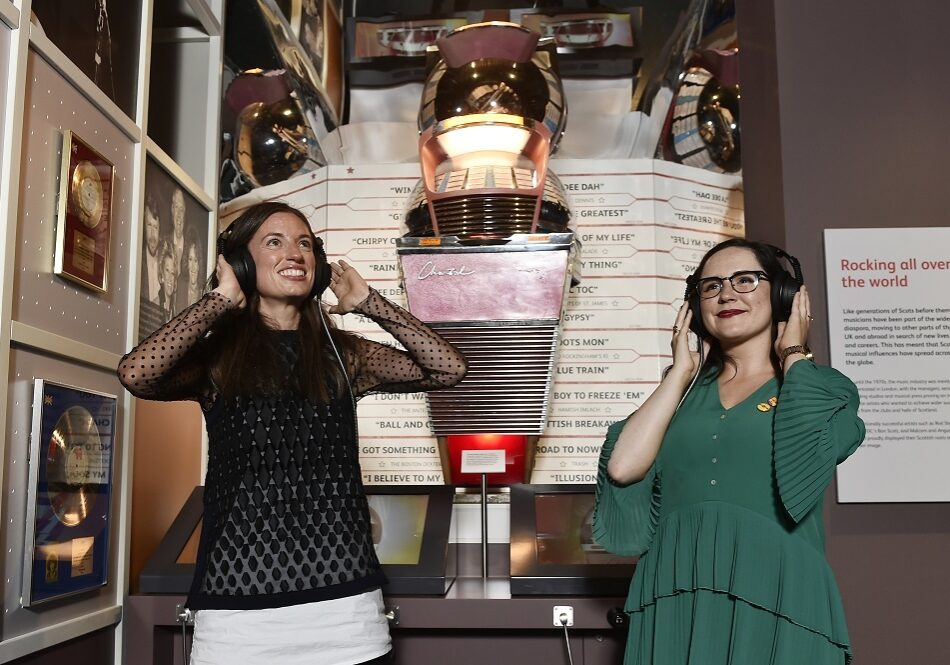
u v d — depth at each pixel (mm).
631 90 3025
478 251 2438
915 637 2365
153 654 2148
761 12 2734
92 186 2021
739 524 1563
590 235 2881
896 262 2477
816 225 2531
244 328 1635
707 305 1731
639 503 1733
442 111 2574
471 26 2584
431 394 2482
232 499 1525
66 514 1888
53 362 1874
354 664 1483
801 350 1639
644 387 2816
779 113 2582
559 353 2832
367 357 1835
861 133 2564
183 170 2812
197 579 1523
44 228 1842
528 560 2186
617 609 1987
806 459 1526
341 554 1535
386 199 2928
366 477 2805
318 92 3041
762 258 1731
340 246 2914
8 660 1658
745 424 1618
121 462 2188
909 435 2414
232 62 3047
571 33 3062
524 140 2523
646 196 2889
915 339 2445
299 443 1564
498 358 2453
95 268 2041
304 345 1646
